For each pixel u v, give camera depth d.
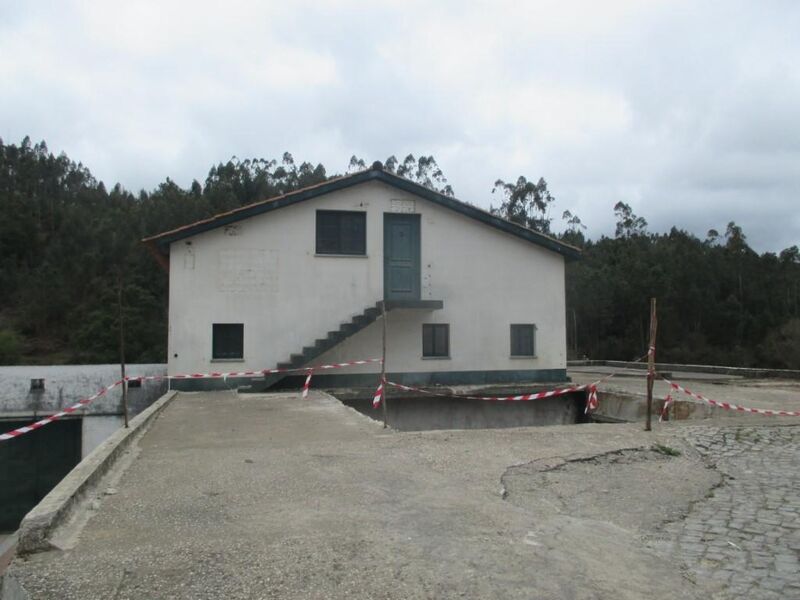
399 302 15.78
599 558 3.95
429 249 16.91
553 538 4.30
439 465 6.49
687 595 3.45
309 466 6.45
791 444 8.01
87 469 5.68
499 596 3.33
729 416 11.53
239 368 15.46
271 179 80.12
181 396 13.73
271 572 3.61
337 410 11.20
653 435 8.45
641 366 26.44
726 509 5.21
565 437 8.20
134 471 6.23
